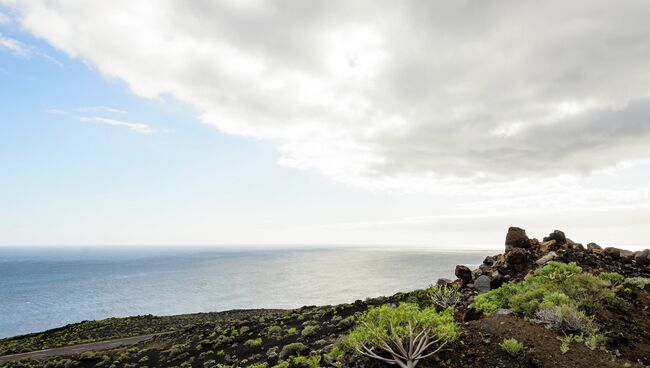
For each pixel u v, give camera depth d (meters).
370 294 158.75
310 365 14.91
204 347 32.41
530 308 13.50
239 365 23.20
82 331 65.88
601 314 12.84
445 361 10.88
